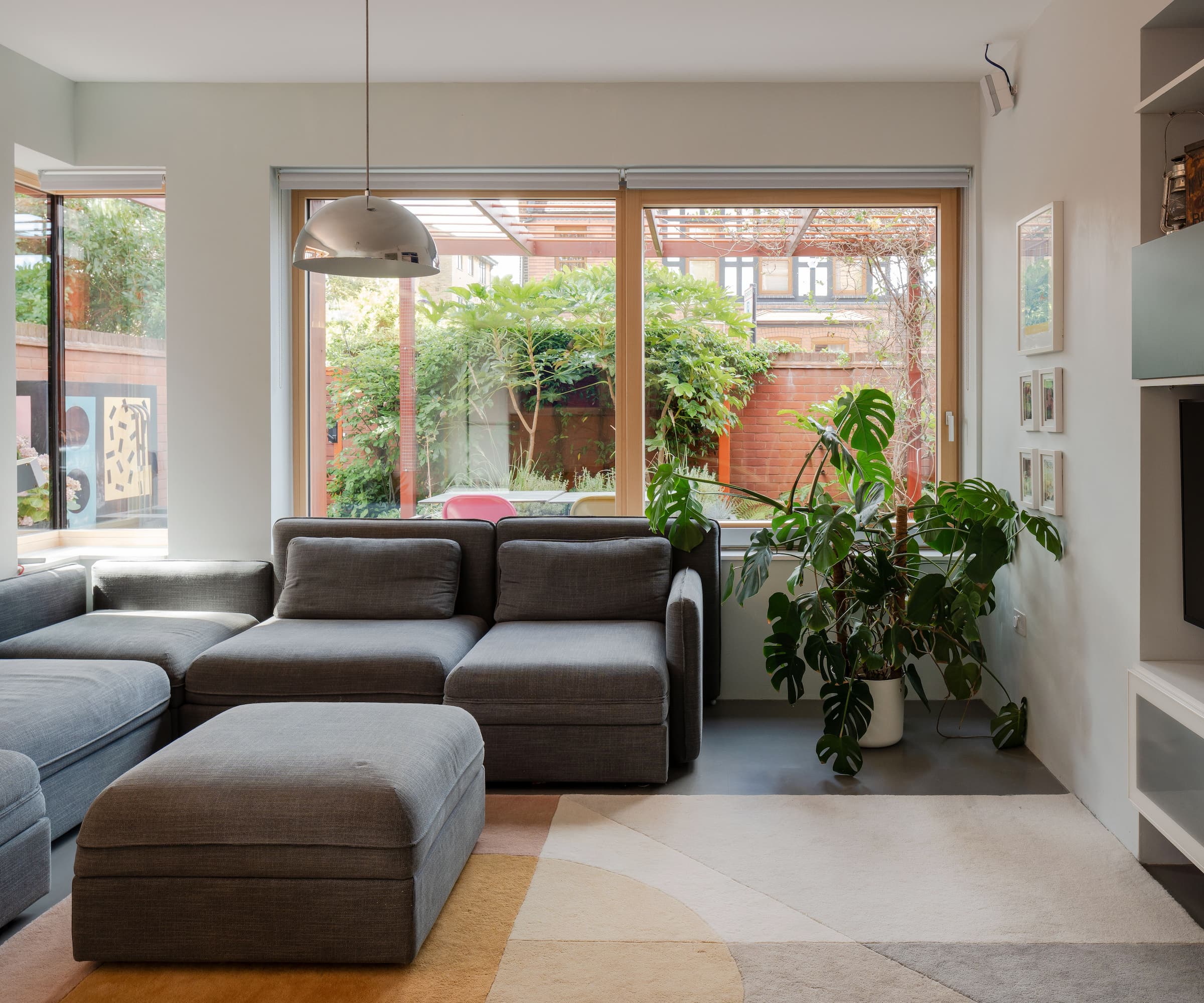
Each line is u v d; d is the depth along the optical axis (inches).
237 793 87.5
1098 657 119.3
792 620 141.3
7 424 158.6
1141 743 102.7
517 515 180.5
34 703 113.3
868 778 133.8
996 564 135.9
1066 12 129.1
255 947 86.7
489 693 129.0
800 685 145.6
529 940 91.4
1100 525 118.2
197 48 155.3
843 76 166.2
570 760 129.2
